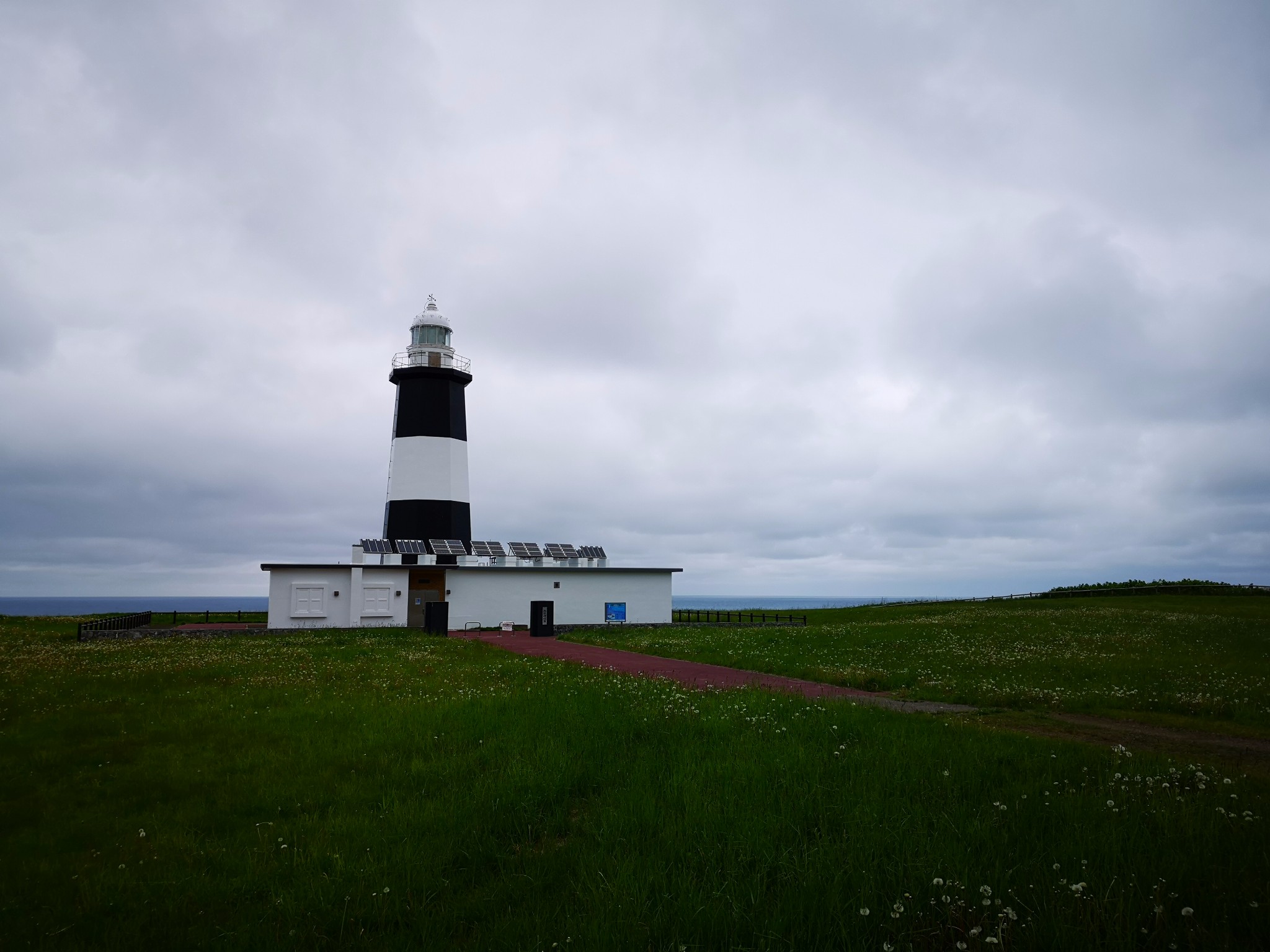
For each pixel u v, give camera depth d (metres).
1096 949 5.25
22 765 11.81
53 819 9.33
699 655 29.61
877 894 6.29
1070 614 49.41
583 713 15.09
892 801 8.55
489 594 50.03
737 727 13.55
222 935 6.27
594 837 8.18
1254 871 6.43
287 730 14.31
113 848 8.39
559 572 51.53
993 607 61.66
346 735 13.83
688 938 5.72
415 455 56.25
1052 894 6.09
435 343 58.72
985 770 10.02
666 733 13.09
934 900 6.05
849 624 49.78
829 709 15.17
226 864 7.86
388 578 46.12
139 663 26.17
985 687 19.44
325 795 10.12
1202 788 9.09
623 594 52.81
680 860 7.32
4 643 34.62
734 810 8.50
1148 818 7.91
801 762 10.48
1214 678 21.70
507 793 9.78
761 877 6.60
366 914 6.61
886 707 15.86
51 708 16.80
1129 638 34.81
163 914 6.74
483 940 5.99
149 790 10.49
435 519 55.81
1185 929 5.49
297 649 32.44
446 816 8.98
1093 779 9.86
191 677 22.11
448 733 13.63
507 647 34.97
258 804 9.86
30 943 6.18
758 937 5.61
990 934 5.59
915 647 32.47
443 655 29.78
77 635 40.50
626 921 5.95
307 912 6.65
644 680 21.09
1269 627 39.56
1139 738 13.51
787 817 8.16
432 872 7.45
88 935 6.37
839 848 7.18
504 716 15.02
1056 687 19.70
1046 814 8.04
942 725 13.61
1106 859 6.68
